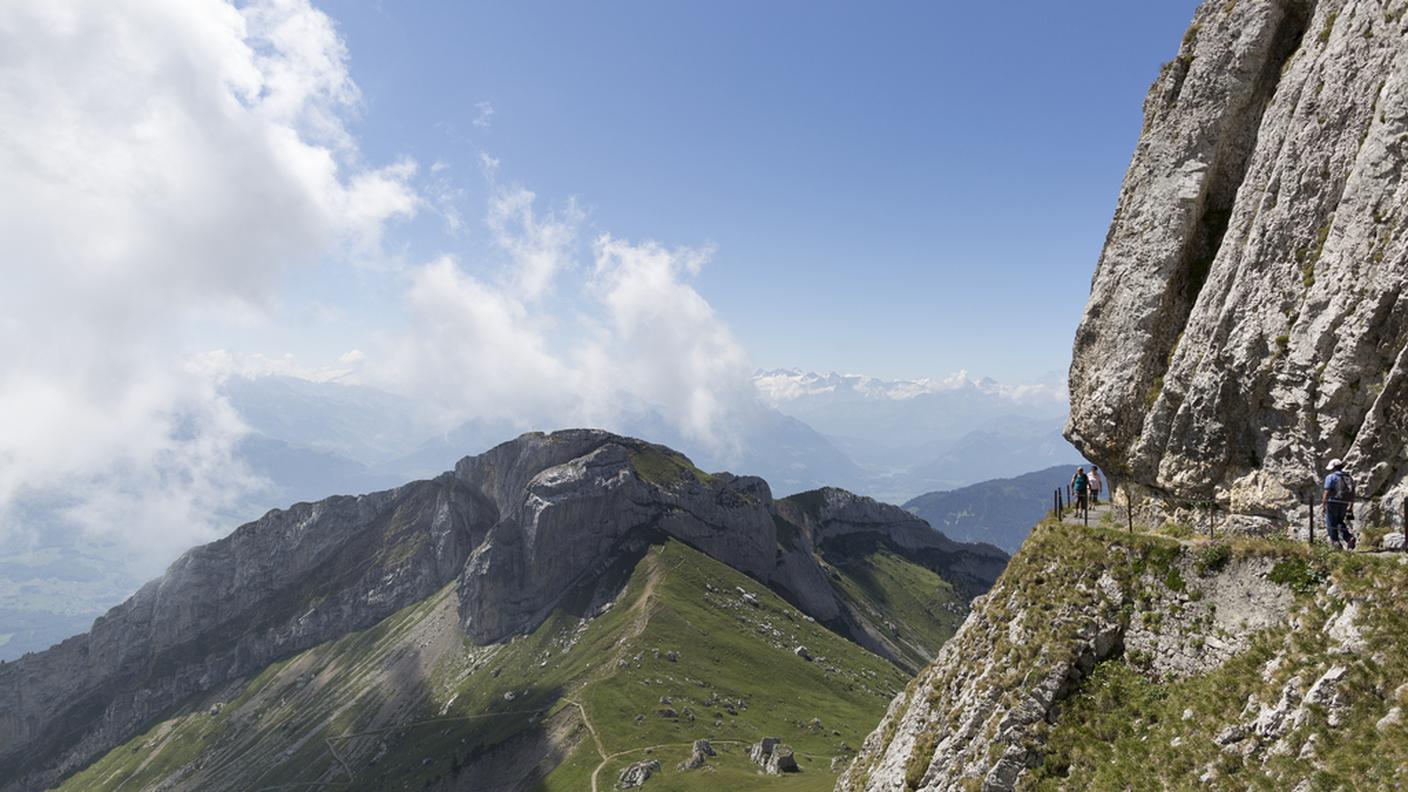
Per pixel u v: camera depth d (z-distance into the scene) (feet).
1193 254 142.72
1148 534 131.95
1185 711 105.50
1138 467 144.87
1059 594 132.87
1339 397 108.47
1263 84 138.00
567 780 596.29
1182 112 146.51
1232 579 112.06
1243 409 124.77
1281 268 120.37
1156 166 149.18
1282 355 117.29
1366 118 112.68
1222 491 127.75
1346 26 119.44
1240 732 96.27
